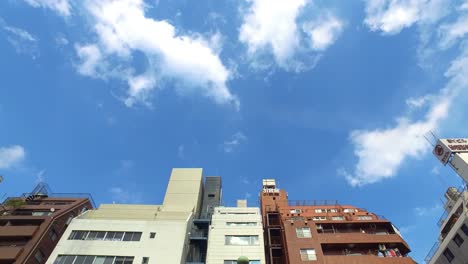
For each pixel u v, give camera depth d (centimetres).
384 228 4644
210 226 4362
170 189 5516
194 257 4059
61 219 4650
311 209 5403
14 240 4106
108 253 3712
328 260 3912
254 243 4041
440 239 4616
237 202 5750
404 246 4241
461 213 4119
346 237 4353
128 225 4094
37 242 4053
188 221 4384
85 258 3666
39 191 5431
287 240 4200
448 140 5328
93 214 4581
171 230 4038
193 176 5841
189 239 4209
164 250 3747
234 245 4012
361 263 3884
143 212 4712
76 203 5200
